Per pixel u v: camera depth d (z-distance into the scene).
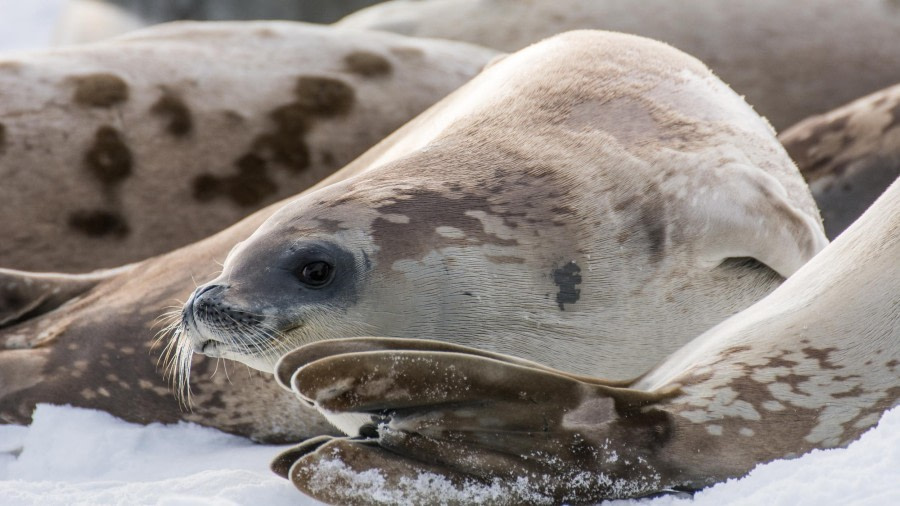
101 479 17.52
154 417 19.47
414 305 15.45
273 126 25.58
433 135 19.05
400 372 11.61
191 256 20.95
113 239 24.72
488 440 11.70
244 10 50.38
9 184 24.72
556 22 33.22
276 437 19.05
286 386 12.34
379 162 20.47
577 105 18.14
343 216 15.88
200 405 19.16
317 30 27.61
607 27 32.78
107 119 25.34
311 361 12.30
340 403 11.67
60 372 19.97
